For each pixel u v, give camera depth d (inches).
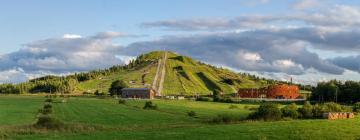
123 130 3302.2
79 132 3107.8
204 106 7854.3
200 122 4274.1
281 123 3604.8
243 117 4436.5
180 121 4441.4
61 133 3036.4
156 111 6156.5
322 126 3267.7
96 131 3198.8
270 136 2655.0
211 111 6235.2
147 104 6934.1
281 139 2549.2
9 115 5034.5
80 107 7003.0
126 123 4195.4
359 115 5295.3
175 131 2938.0
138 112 5905.5
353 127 3233.3
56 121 3363.7
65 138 2657.5
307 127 3174.2
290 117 4584.2
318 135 2706.7
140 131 3029.0
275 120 4288.9
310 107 4830.2
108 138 2618.1
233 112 6003.9
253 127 3174.2
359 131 2957.7
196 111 6171.3
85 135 2800.2
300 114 4699.8
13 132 3031.5
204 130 2965.1
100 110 6304.1
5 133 2960.1
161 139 2546.8
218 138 2566.4
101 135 2773.1
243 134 2748.5
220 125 3420.3
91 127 3452.3
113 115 5315.0
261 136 2650.1
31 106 7022.6
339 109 5206.7
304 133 2795.3
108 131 3179.1
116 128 3494.1
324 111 4849.9
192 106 7736.2
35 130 3137.3
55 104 7790.4
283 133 2792.8
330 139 2556.6
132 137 2642.7
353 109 5876.0
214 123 4055.1
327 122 3710.6
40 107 6732.3
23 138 2716.5
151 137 2632.9
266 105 4475.9
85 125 3614.7
